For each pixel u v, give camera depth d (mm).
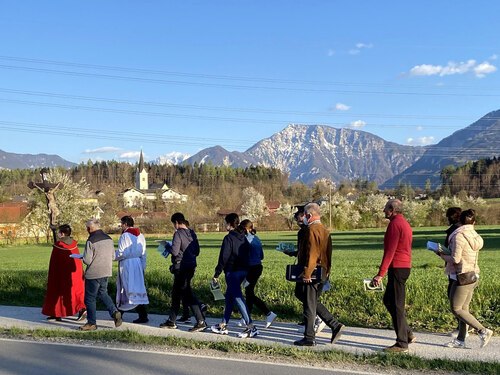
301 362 7805
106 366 7672
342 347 8914
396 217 8867
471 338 9555
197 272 17500
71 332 9773
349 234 73438
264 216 99125
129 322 11297
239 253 10047
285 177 157125
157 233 83812
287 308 11727
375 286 8805
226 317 10125
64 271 11547
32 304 13930
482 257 28969
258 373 7250
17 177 162125
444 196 110375
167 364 7730
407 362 7547
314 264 8961
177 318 11742
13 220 68188
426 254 34406
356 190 150500
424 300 11242
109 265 10695
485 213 90438
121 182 157000
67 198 64500
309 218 9234
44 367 7660
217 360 7941
